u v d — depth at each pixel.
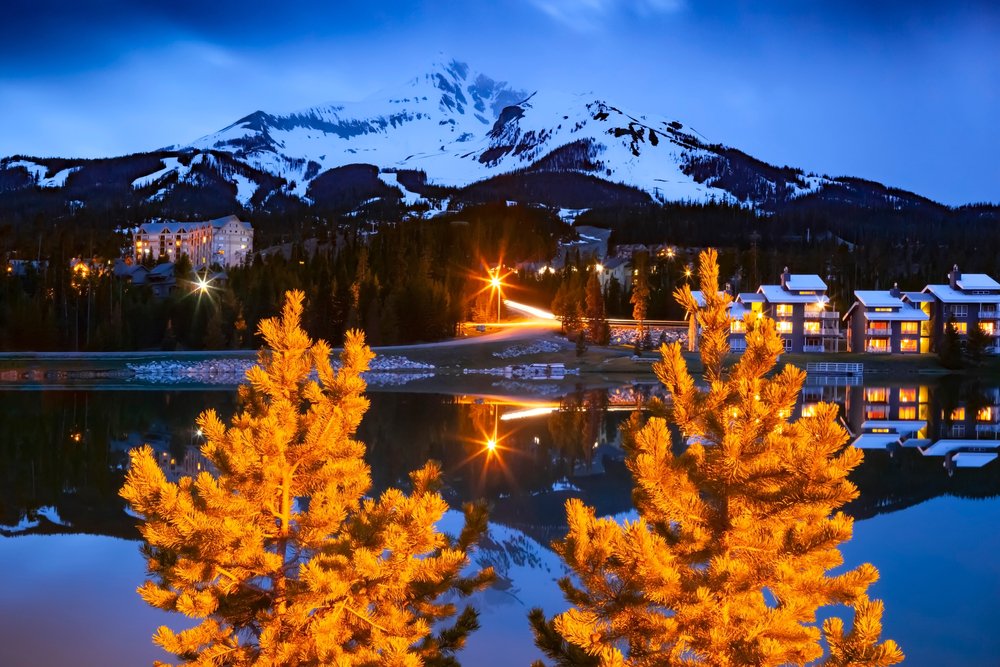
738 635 7.21
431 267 148.50
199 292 115.00
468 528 9.86
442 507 8.95
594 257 171.50
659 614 7.52
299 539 9.14
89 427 40.56
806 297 104.38
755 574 7.54
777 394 7.51
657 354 101.06
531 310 146.75
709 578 7.19
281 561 8.62
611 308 145.75
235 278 129.12
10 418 44.53
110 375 85.06
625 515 22.08
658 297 142.75
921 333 102.19
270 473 8.73
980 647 12.22
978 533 19.31
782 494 7.35
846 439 7.32
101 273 127.62
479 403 55.47
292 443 9.56
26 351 101.94
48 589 15.20
